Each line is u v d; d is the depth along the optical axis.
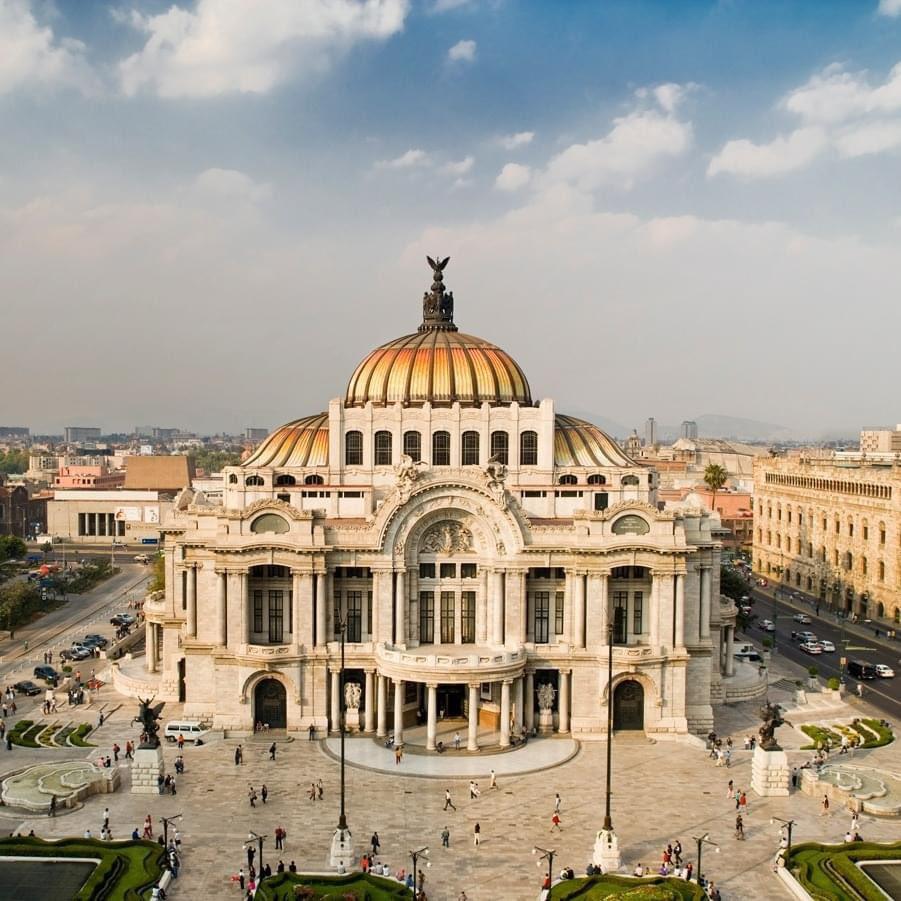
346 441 130.25
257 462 134.50
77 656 154.75
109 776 96.25
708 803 94.44
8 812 90.62
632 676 113.69
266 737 112.56
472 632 117.50
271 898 72.25
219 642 114.38
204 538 118.06
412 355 135.12
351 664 114.12
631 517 114.56
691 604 118.44
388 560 113.94
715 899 73.69
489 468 113.62
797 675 145.75
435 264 149.12
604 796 95.88
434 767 103.31
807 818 90.94
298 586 113.56
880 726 119.19
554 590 116.62
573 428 137.50
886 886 75.94
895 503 184.75
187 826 87.75
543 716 115.19
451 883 77.06
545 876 78.44
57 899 72.62
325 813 90.94
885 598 188.75
